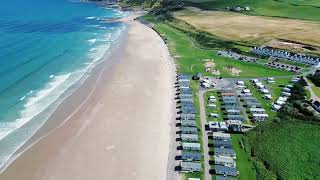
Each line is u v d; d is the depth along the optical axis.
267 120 102.94
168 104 114.56
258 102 114.62
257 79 137.00
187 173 80.00
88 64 149.75
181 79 134.75
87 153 86.62
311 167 80.31
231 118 104.00
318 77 132.75
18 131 94.69
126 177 78.56
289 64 154.38
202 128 98.94
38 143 89.88
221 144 89.38
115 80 132.88
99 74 138.25
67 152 86.75
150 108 111.00
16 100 111.38
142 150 88.44
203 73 143.25
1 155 84.44
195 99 117.88
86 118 103.25
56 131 95.69
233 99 116.69
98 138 93.12
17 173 78.62
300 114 104.44
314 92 121.62
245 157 85.50
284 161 82.44
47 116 103.06
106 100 115.44
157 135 95.38
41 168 80.62
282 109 108.38
